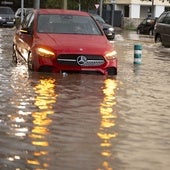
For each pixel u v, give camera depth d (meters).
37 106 9.30
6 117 8.43
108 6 66.75
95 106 9.46
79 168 6.02
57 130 7.69
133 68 15.84
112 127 7.98
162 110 9.37
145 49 25.17
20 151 6.61
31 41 13.53
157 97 10.67
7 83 11.69
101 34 13.81
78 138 7.29
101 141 7.18
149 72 14.91
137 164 6.24
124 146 6.98
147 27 45.41
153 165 6.22
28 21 14.85
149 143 7.17
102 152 6.68
